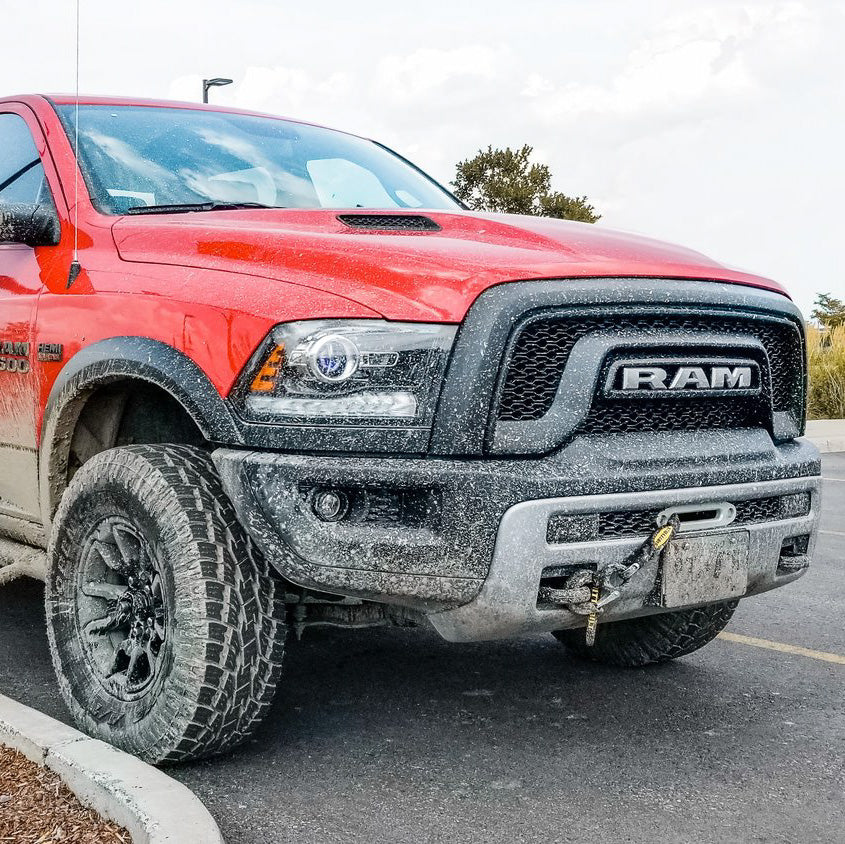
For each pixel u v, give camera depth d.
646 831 2.71
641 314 2.92
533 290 2.81
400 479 2.74
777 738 3.38
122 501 3.09
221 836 2.42
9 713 3.08
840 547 6.96
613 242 3.31
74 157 3.91
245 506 2.84
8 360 3.76
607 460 2.85
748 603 5.32
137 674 3.23
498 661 4.17
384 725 3.44
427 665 4.09
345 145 4.76
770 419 3.27
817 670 4.12
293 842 2.62
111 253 3.49
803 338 3.41
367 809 2.81
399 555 2.75
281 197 4.11
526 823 2.74
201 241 3.29
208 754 3.04
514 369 2.82
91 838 2.48
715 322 3.11
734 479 3.08
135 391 3.58
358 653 4.23
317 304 2.87
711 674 4.05
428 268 2.87
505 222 3.39
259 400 2.88
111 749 2.82
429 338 2.78
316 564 2.78
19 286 3.78
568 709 3.62
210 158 4.15
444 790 2.94
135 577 3.19
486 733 3.39
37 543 3.88
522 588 2.77
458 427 2.76
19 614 4.73
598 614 2.90
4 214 3.61
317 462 2.78
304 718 3.49
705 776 3.07
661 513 2.94
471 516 2.73
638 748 3.28
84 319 3.39
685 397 3.01
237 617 2.92
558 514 2.79
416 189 4.65
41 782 2.77
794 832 2.71
